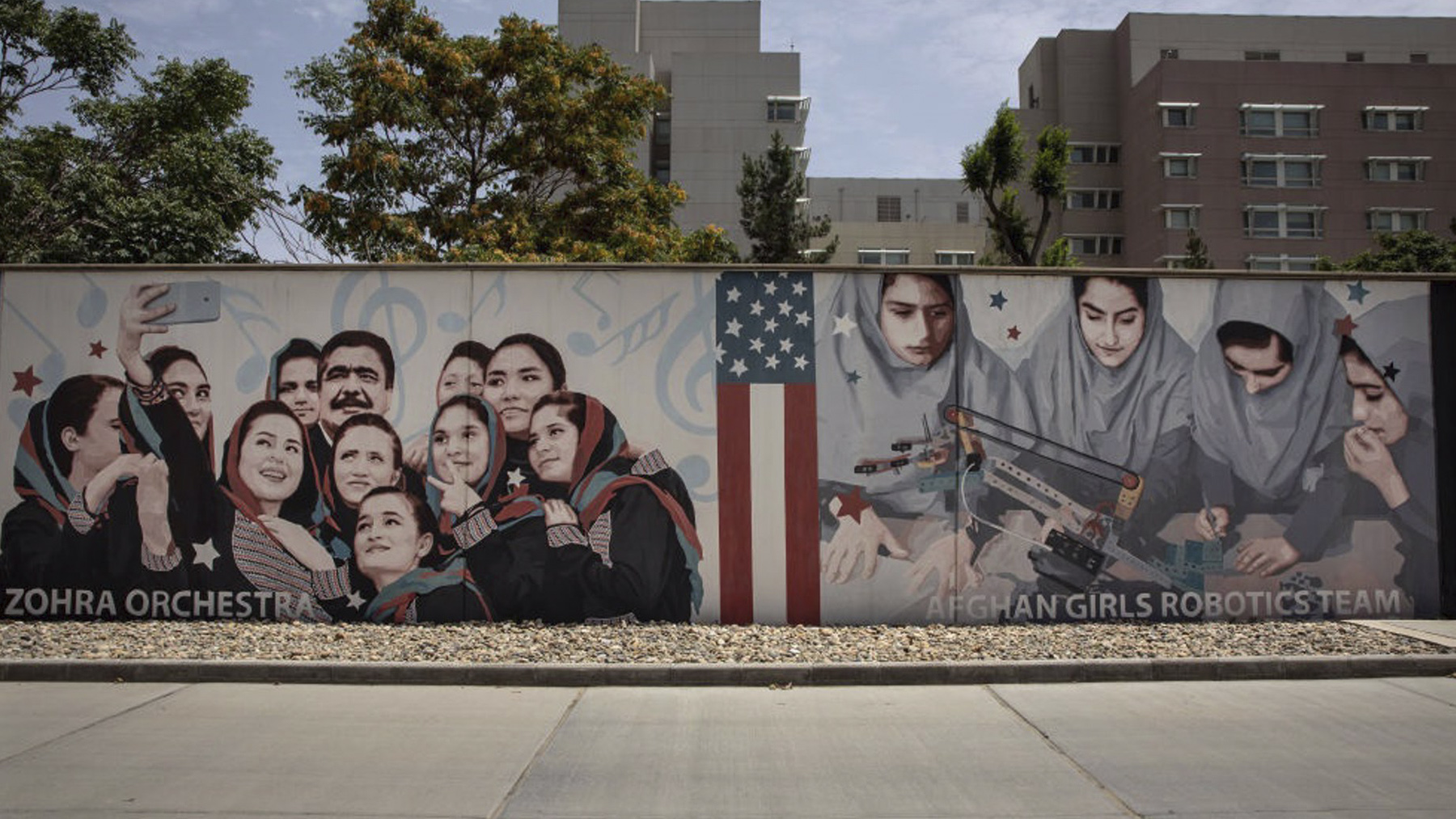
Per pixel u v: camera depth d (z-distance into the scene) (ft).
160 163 63.52
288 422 30.81
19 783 17.13
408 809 16.01
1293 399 31.50
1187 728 20.67
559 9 230.07
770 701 23.04
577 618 30.40
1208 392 31.42
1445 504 31.55
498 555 30.53
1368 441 31.55
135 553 30.58
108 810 15.83
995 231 107.34
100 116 65.00
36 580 30.55
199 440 30.81
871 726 20.94
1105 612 30.91
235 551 30.58
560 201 74.95
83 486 30.71
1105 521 31.07
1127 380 31.37
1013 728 20.75
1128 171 228.02
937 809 16.08
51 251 55.83
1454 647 26.48
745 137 219.82
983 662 25.02
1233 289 31.68
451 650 26.45
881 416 31.09
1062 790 16.98
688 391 30.99
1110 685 24.57
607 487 30.71
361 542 30.53
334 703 22.70
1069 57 235.61
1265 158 212.84
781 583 30.63
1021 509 31.04
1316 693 23.65
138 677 24.61
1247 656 25.66
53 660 24.89
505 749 19.30
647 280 31.19
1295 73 213.87
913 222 230.89
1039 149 107.86
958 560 30.86
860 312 31.27
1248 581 31.12
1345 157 213.66
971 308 31.40
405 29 70.95
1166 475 31.19
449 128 71.46
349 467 30.68
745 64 221.25
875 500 30.89
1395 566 31.40
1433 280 31.94
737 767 18.24
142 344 30.96
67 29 61.52
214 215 61.05
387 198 68.80
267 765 18.22
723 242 77.20
